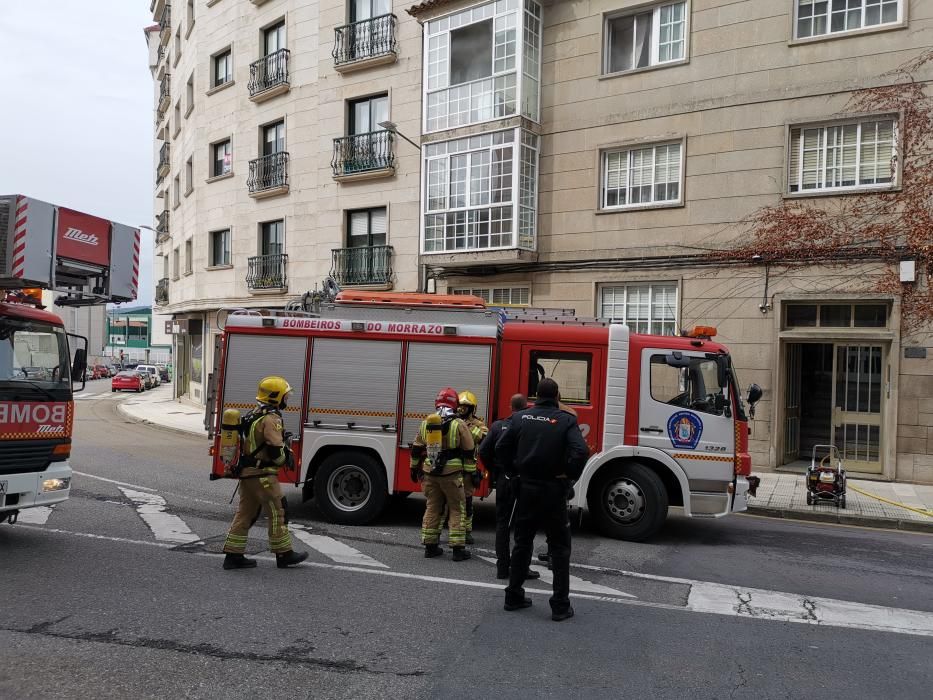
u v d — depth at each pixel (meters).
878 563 7.44
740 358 13.47
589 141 15.30
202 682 4.09
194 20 25.95
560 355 8.22
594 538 8.14
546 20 15.91
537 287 15.93
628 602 5.82
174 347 32.44
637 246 14.65
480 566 6.77
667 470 8.21
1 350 6.55
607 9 15.09
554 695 4.04
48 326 7.02
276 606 5.41
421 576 6.36
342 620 5.16
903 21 12.24
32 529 7.61
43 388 6.85
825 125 12.97
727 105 13.71
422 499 10.11
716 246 13.78
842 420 13.25
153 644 4.62
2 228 6.50
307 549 7.20
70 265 7.10
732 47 13.69
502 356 8.33
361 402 8.45
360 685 4.11
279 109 21.69
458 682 4.18
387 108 19.19
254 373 8.65
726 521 9.57
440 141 16.78
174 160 30.41
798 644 4.97
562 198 15.64
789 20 13.17
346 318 9.03
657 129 14.47
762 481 12.18
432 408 8.33
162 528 7.85
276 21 21.86
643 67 14.70
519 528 5.42
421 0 18.34
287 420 8.55
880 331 12.41
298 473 8.48
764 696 4.11
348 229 19.88
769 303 13.22
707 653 4.75
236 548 6.36
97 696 3.89
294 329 8.63
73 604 5.33
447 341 8.38
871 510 10.06
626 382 8.05
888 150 12.52
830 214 12.75
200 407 26.97
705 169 13.92
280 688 4.04
